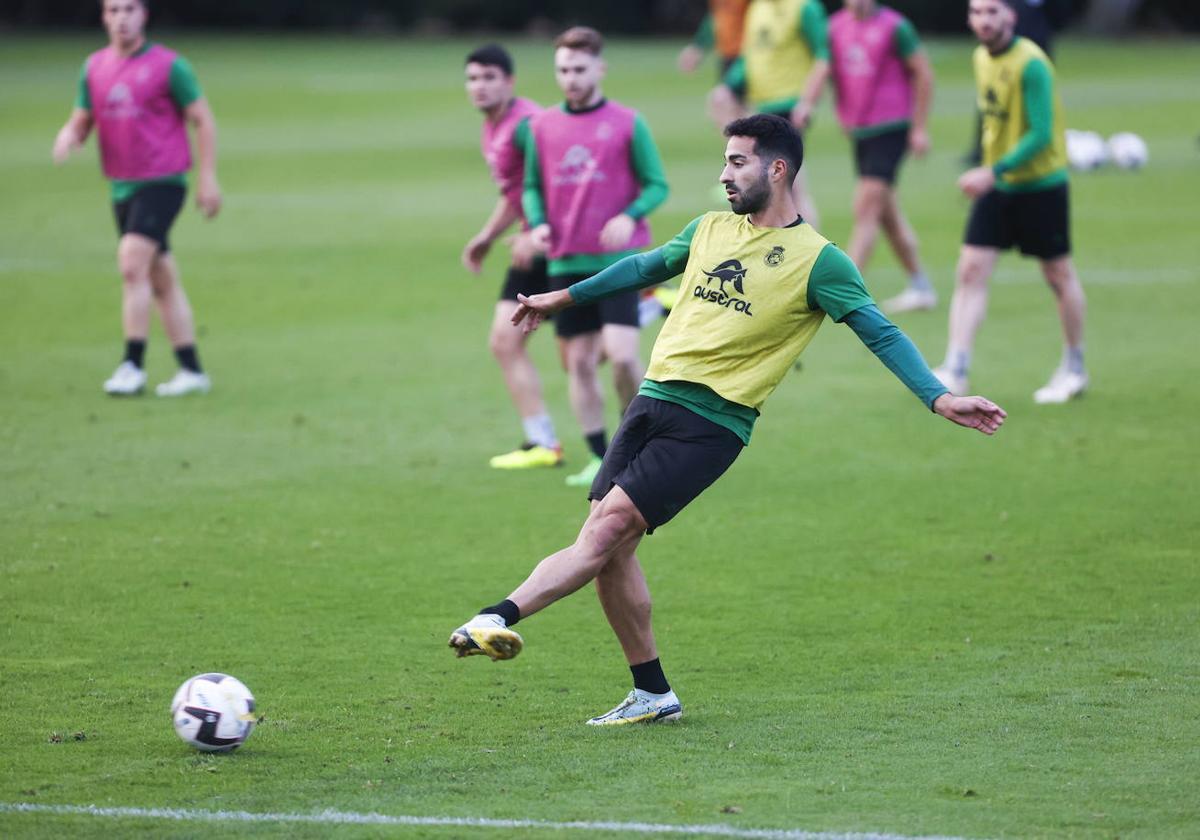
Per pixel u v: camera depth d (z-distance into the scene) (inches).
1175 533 1192.8
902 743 799.1
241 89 4931.1
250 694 799.7
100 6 7283.5
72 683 895.1
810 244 802.2
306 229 2689.5
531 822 693.3
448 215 2812.5
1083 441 1465.3
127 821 696.4
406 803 718.5
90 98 1653.5
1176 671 908.6
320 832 684.1
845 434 1517.0
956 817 697.0
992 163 1598.2
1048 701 860.6
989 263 1611.7
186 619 1014.4
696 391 806.5
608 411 1611.7
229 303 2142.0
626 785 741.9
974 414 765.3
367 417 1587.1
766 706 861.2
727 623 1012.5
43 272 2314.2
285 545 1180.5
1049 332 1945.1
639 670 835.4
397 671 922.1
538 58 5989.2
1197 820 693.9
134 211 1644.9
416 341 1934.1
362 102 4596.5
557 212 1344.7
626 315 1325.0
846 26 2036.2
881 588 1079.6
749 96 2397.9
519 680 909.8
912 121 2060.8
